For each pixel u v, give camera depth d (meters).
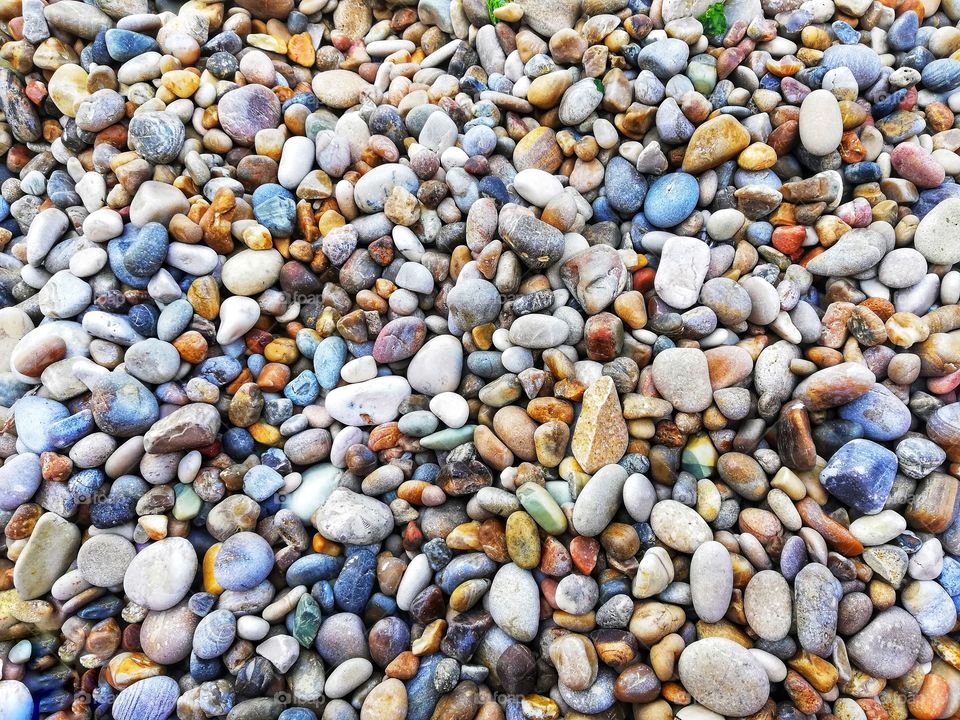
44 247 0.39
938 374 0.36
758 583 0.33
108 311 0.37
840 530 0.33
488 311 0.37
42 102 0.43
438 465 0.37
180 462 0.36
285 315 0.39
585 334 0.37
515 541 0.34
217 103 0.42
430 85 0.44
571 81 0.41
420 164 0.40
